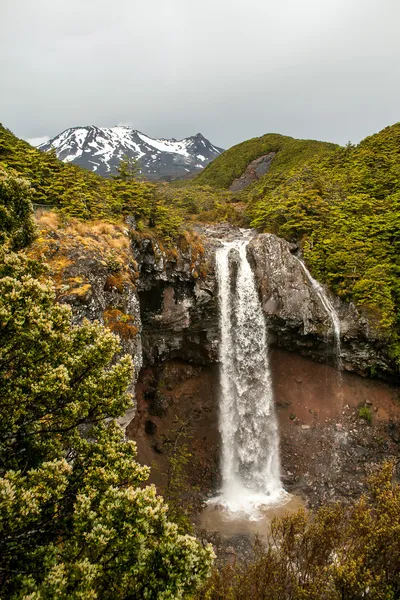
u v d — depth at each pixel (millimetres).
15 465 8234
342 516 11445
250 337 30844
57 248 19516
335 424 29156
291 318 29500
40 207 23438
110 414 9508
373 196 39438
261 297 30828
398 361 28391
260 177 81438
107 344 9188
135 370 20016
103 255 20750
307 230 35281
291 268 31125
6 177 12594
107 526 6762
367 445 27516
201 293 29078
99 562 6676
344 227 33938
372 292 29500
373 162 45562
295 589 9562
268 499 24797
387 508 10492
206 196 56281
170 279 27797
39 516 7160
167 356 30062
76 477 8641
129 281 21422
